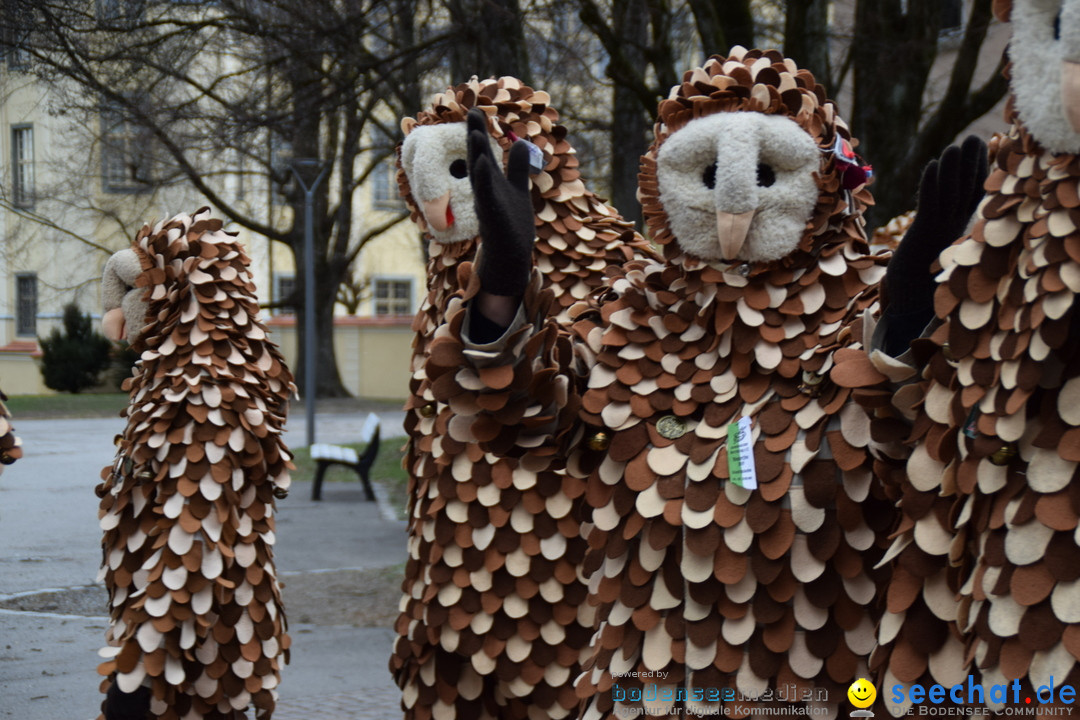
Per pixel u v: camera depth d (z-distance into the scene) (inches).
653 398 99.0
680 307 101.1
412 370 147.6
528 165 86.7
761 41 490.3
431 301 146.3
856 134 347.3
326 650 224.4
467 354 85.9
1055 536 73.1
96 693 194.9
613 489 99.5
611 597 99.3
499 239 83.0
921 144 328.2
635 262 109.6
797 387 96.1
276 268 1245.7
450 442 136.9
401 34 475.5
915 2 332.2
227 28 419.2
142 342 140.5
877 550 92.6
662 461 96.8
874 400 86.6
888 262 91.4
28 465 532.4
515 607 132.1
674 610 95.8
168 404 132.3
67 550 328.2
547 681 131.4
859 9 340.2
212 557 128.7
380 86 486.0
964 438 78.8
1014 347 74.8
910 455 87.4
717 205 92.9
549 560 131.9
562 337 95.0
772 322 97.3
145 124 438.9
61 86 455.2
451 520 135.6
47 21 394.6
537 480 133.0
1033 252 74.0
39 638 233.1
